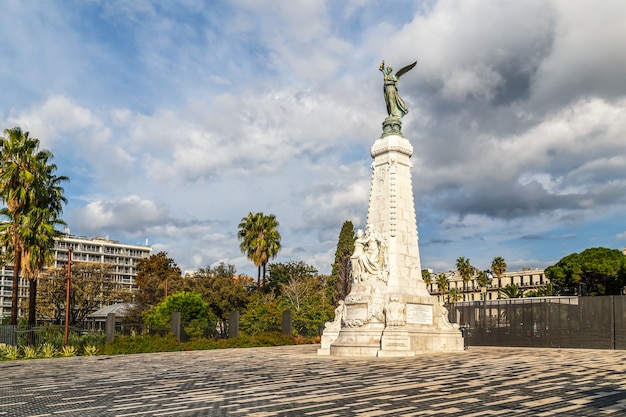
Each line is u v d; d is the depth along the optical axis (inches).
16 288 1507.1
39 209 1526.8
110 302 3503.9
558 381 606.9
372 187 1250.6
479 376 661.9
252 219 2559.1
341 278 2436.0
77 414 454.0
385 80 1304.1
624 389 542.6
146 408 475.8
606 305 1309.1
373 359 968.3
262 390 576.4
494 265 4170.8
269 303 2193.7
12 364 1056.8
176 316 1662.2
